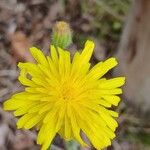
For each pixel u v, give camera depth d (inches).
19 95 2.5
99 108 2.5
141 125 4.4
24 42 4.6
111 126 2.5
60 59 2.6
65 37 2.7
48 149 2.7
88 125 2.5
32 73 2.5
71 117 2.5
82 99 2.5
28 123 2.4
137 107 4.4
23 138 4.2
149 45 3.7
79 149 4.0
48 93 2.5
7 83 4.4
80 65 2.6
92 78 2.6
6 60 4.5
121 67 4.3
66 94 2.5
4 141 4.2
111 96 2.5
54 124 2.4
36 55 2.6
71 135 2.5
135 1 3.7
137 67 4.0
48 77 2.5
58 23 2.7
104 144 2.5
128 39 4.0
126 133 4.4
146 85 4.1
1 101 4.3
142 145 4.3
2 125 4.2
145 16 3.6
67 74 2.6
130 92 4.3
